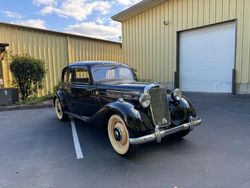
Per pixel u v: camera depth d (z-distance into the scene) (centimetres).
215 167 308
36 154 384
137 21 1267
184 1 1025
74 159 357
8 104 880
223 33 905
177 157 347
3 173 316
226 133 450
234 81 875
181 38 1067
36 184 284
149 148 387
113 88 420
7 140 466
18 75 987
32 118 676
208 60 970
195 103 759
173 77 1109
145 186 269
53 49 1220
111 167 324
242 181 271
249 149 366
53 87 1162
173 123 388
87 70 486
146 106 355
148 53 1224
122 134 358
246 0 820
